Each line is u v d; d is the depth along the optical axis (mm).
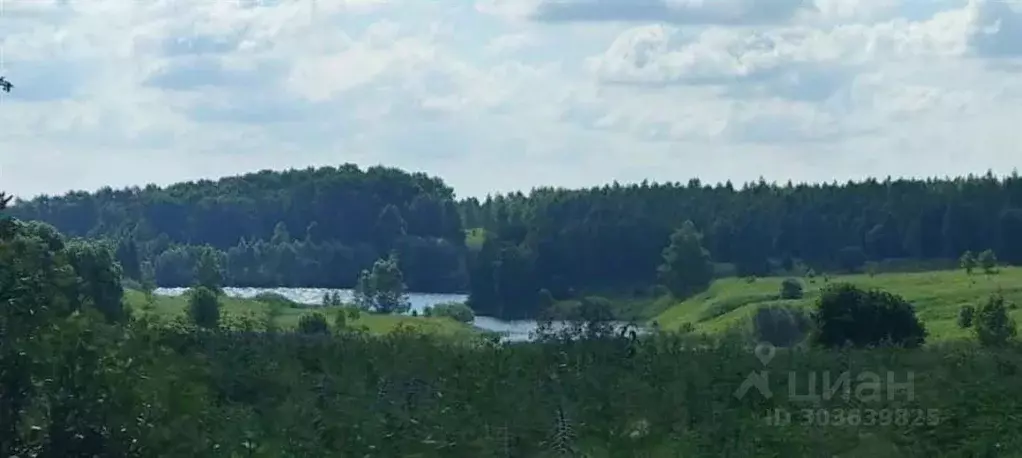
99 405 22562
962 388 32312
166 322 42812
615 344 40375
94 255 65875
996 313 73250
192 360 30391
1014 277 127188
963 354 39906
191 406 24188
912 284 122312
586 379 33938
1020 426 28312
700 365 36719
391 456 25109
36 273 23062
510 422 27734
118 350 23719
